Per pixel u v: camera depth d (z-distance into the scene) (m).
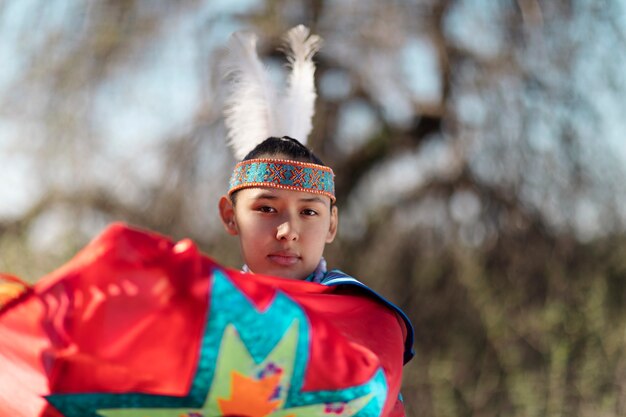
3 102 13.27
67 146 13.22
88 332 3.04
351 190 14.97
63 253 13.72
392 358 3.67
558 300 14.21
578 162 13.65
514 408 14.27
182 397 3.20
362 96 14.62
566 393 14.19
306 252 4.23
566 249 14.09
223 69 5.21
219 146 13.69
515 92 13.66
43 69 13.29
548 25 13.57
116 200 13.84
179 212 13.80
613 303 14.27
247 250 4.25
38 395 3.28
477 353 14.45
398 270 14.70
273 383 3.23
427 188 14.73
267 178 4.20
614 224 13.89
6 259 13.88
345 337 3.47
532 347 14.38
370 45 13.93
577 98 13.65
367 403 3.38
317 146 14.31
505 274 14.33
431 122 14.81
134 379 3.15
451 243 14.52
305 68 5.29
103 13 13.36
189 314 3.06
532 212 14.05
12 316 3.23
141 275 3.03
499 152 13.88
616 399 14.11
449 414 14.30
